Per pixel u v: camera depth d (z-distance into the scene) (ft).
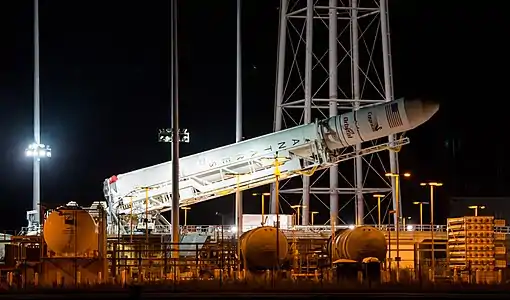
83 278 148.36
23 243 172.14
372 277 149.38
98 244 151.84
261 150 214.28
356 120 201.98
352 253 168.35
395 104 197.26
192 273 166.91
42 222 169.27
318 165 213.66
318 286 135.64
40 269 150.71
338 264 151.33
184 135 224.12
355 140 206.18
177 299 116.98
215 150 218.79
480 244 205.16
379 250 169.07
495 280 166.20
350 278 148.36
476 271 188.44
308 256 189.47
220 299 117.19
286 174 218.79
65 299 115.85
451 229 215.31
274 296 119.14
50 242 147.74
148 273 166.20
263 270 161.99
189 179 222.07
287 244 166.30
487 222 206.39
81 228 147.43
